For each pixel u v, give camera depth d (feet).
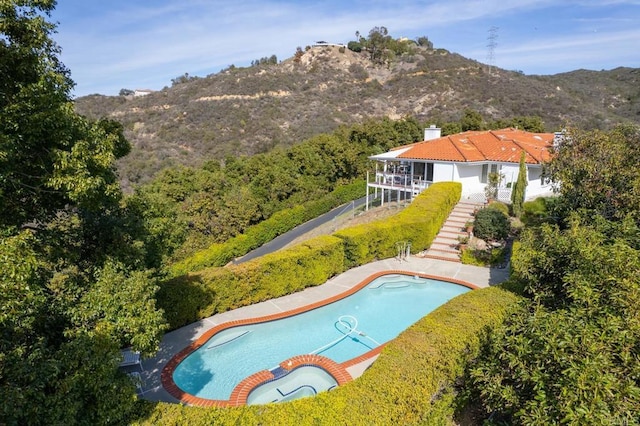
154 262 48.91
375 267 72.28
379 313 56.49
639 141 54.70
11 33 25.43
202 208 120.78
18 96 24.53
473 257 73.67
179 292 49.24
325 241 66.59
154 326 28.58
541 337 23.81
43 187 26.61
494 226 80.69
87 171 25.27
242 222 125.29
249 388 38.19
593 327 23.49
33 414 20.35
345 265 69.82
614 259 26.94
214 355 45.70
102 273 29.04
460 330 34.60
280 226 132.46
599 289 26.73
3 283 18.42
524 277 36.60
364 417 25.77
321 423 25.34
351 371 41.29
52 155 24.77
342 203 166.20
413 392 27.86
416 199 90.79
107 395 24.11
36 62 25.82
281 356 45.62
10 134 23.53
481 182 113.19
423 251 79.71
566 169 55.11
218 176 144.87
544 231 37.88
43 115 24.18
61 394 21.27
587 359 21.30
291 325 52.80
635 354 22.38
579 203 51.31
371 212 117.39
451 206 97.04
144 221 43.11
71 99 29.66
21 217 26.23
